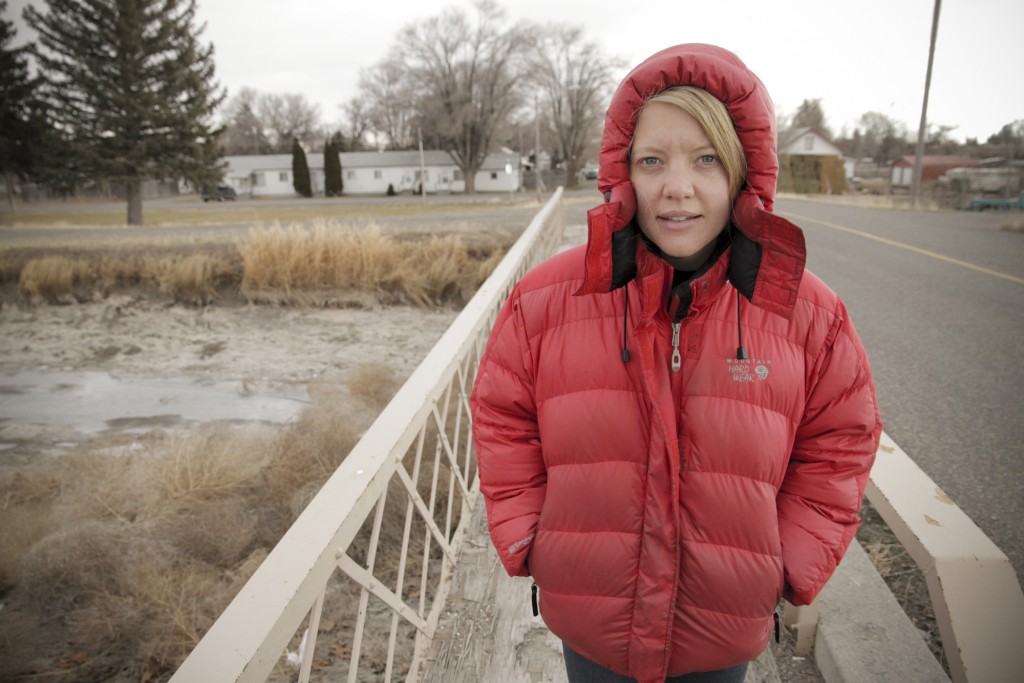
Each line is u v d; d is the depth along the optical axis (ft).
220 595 10.50
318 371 26.35
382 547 11.51
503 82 175.22
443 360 6.93
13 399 24.20
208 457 14.02
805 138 194.39
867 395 3.45
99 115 85.20
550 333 3.49
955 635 4.39
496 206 105.81
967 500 9.96
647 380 3.20
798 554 3.41
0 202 164.76
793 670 6.15
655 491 3.25
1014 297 23.58
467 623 6.25
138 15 85.10
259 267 35.22
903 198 83.97
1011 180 71.61
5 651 9.41
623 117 3.22
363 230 39.01
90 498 13.17
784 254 3.07
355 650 4.50
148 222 89.81
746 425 3.22
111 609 10.09
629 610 3.37
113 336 31.81
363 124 285.64
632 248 3.30
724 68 2.99
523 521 3.68
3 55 89.76
